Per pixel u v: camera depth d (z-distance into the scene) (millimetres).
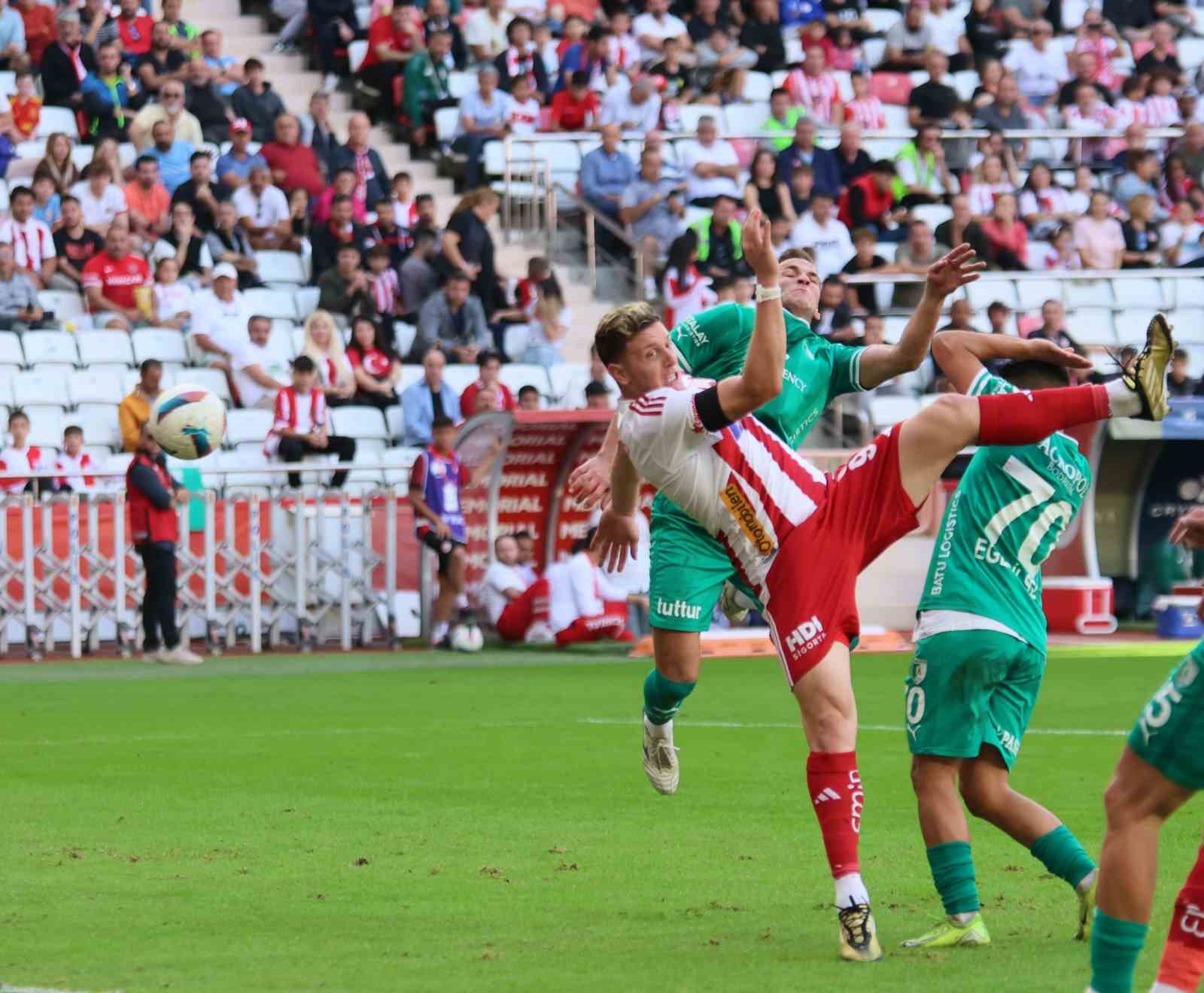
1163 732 14477
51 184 64188
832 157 72062
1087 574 61625
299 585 56750
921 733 18203
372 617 58094
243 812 26219
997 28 83812
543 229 71500
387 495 57625
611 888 20688
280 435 58750
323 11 77500
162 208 65688
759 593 18219
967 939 17719
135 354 61938
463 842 23781
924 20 82750
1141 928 14594
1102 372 68688
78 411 60281
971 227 72125
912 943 17750
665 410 17828
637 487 21453
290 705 41281
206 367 62094
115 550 55219
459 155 72562
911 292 69438
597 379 61406
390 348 63812
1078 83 82125
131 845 23531
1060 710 39344
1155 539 65688
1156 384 17234
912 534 59500
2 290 60812
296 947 17625
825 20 83438
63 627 55469
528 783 29188
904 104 81188
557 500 59625
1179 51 88500
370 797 27703
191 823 25297
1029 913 19438
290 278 66938
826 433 62688
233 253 65312
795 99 76938
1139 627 63562
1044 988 15805
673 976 16328
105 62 69438
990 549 18375
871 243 68438
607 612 57688
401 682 46812
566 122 73438
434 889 20641
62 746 34188
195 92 70688
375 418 62031
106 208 64875
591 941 17906
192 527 55844
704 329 24109
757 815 25984
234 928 18531
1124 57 86062
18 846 23453
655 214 69250
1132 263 75125
